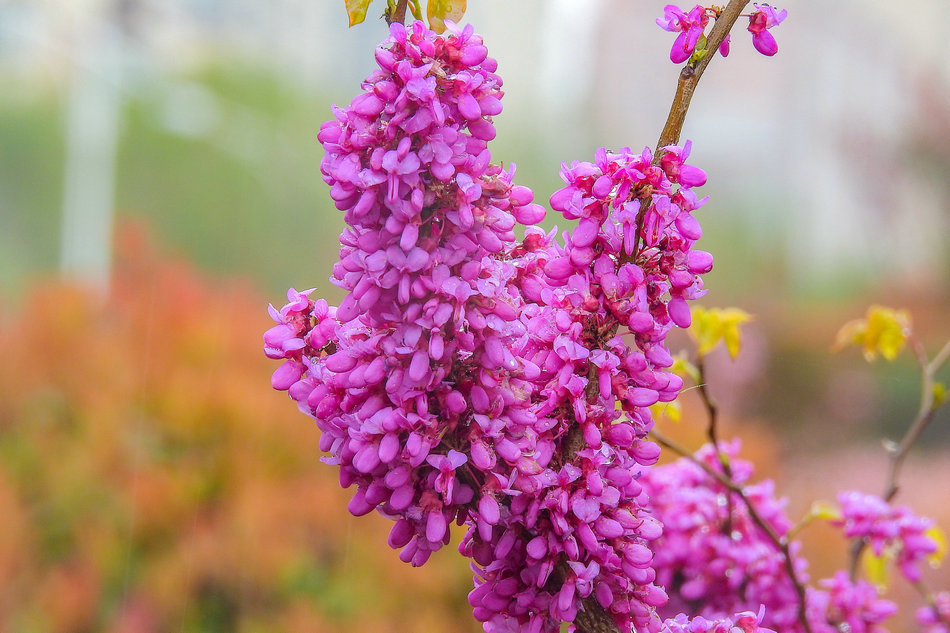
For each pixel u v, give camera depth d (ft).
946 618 3.66
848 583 3.37
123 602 5.04
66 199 6.73
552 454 2.44
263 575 5.11
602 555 2.45
